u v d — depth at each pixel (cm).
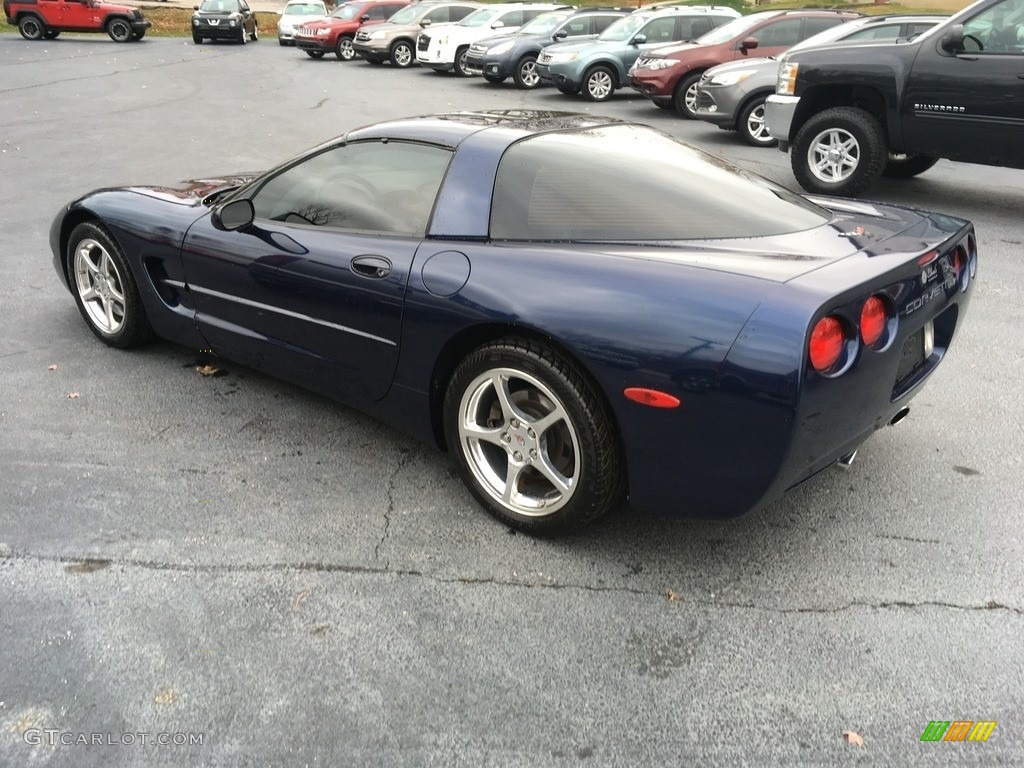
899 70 733
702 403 229
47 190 795
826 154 803
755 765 197
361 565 269
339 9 2431
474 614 247
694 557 276
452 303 272
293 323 335
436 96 1567
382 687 219
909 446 352
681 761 198
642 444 243
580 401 251
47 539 278
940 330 297
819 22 1291
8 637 233
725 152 1069
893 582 264
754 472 231
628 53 1596
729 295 229
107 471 322
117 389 396
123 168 892
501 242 276
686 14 1633
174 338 410
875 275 237
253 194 362
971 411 384
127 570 264
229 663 226
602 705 214
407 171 310
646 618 247
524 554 277
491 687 220
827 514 302
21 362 423
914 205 788
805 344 216
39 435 349
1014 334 478
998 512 303
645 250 257
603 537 286
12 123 1159
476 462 292
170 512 296
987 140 708
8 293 523
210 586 257
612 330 239
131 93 1488
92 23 2553
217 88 1589
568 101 1588
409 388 302
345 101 1452
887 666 229
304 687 218
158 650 230
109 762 195
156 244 387
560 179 283
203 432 356
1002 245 657
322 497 308
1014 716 212
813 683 222
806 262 245
